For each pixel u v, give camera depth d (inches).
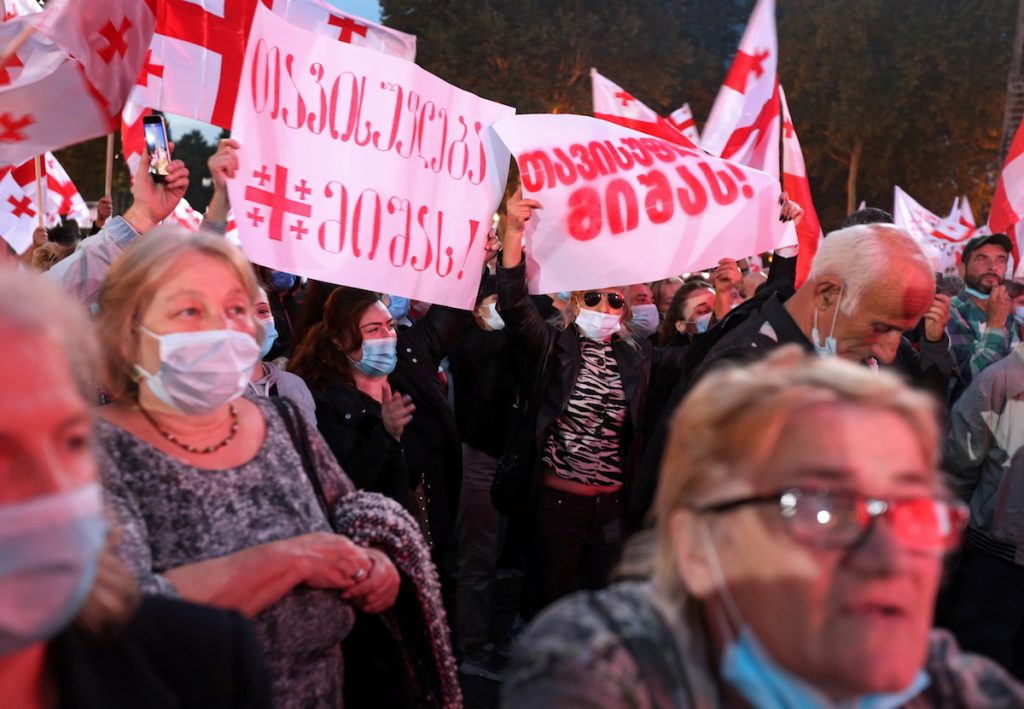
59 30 151.6
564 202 174.2
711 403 47.3
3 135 154.0
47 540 41.6
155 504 80.7
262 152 142.6
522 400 192.4
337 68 150.2
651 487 126.7
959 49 1421.0
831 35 1462.8
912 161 1478.8
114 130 159.5
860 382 46.1
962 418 165.2
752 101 230.8
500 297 173.6
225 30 215.8
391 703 95.0
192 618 54.4
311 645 84.6
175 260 84.7
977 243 276.1
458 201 166.6
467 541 207.0
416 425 179.3
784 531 43.6
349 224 152.0
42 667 48.4
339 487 94.4
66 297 46.3
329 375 157.2
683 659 46.6
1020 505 157.5
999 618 162.4
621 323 185.2
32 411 41.9
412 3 1457.9
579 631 46.7
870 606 42.9
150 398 84.8
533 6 1456.7
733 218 180.5
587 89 1477.6
